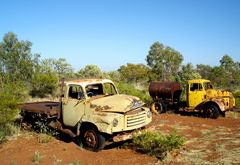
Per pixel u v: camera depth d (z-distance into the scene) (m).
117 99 9.48
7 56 19.50
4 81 17.30
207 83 15.55
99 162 8.19
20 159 8.38
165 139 8.63
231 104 15.13
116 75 33.25
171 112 16.70
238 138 10.39
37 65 21.30
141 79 35.69
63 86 10.52
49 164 7.98
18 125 11.91
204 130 11.91
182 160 8.07
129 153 8.96
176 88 16.34
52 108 10.53
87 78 10.61
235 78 30.55
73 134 9.83
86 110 9.51
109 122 8.66
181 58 34.81
